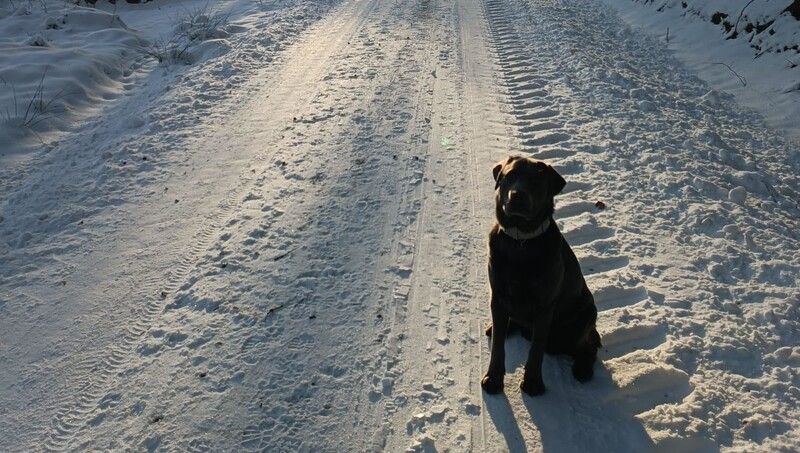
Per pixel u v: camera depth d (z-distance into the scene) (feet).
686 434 6.60
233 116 14.28
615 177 11.56
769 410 6.84
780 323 8.03
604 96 15.38
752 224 10.12
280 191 11.13
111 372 7.51
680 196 10.89
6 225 10.26
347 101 14.97
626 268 9.18
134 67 18.33
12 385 7.36
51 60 16.62
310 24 22.29
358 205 10.69
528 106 15.01
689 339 7.81
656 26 24.25
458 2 26.73
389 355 7.67
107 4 25.17
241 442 6.61
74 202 10.90
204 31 19.98
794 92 16.60
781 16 19.34
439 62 18.12
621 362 7.54
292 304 8.46
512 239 6.66
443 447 6.55
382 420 6.86
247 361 7.57
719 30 21.62
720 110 15.93
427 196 11.00
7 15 21.52
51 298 8.71
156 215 10.55
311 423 6.81
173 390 7.21
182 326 8.13
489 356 7.71
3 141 12.79
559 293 6.97
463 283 8.93
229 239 9.84
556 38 20.62
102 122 14.23
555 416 6.89
